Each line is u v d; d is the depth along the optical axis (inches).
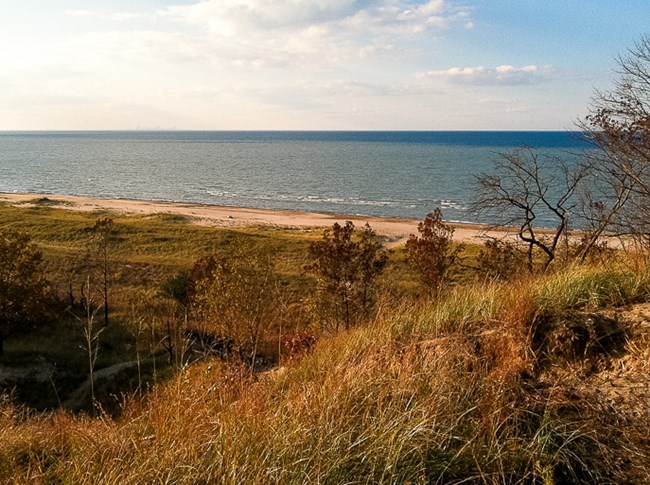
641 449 112.7
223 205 3718.0
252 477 113.8
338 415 134.5
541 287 198.7
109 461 139.2
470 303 210.8
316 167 6624.0
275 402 162.2
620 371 142.3
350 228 761.0
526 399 132.6
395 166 6510.8
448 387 140.3
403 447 115.6
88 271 1451.8
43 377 803.4
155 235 2149.4
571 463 113.0
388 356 175.8
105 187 4840.1
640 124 313.7
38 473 148.1
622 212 344.5
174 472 123.1
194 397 175.5
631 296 178.7
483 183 599.5
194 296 818.8
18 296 906.1
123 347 869.8
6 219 2413.9
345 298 701.9
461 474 112.7
